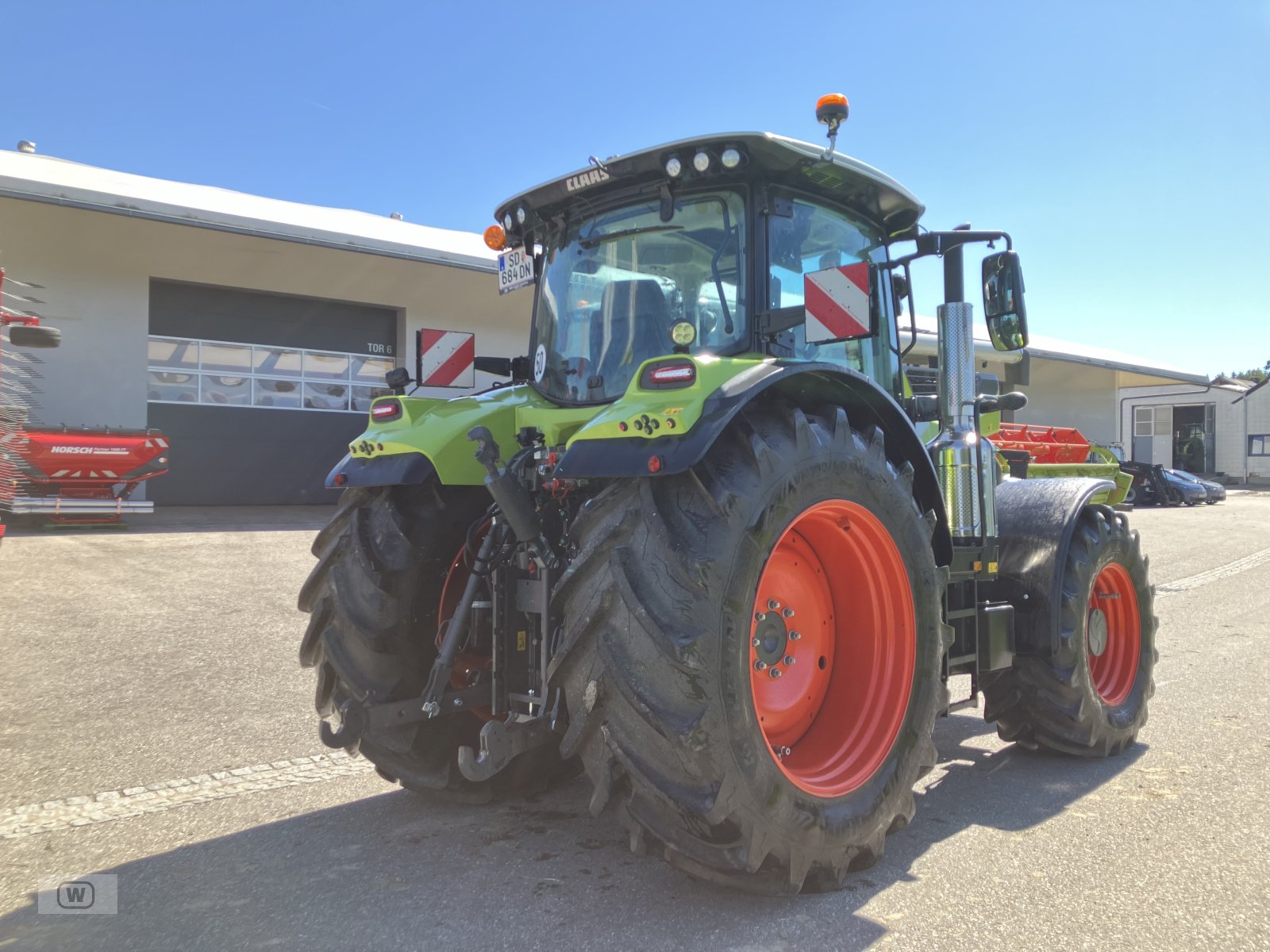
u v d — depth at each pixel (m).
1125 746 3.96
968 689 5.28
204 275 13.63
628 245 3.24
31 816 3.14
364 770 3.68
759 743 2.36
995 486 3.63
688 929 2.35
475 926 2.36
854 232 3.44
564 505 2.88
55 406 12.50
